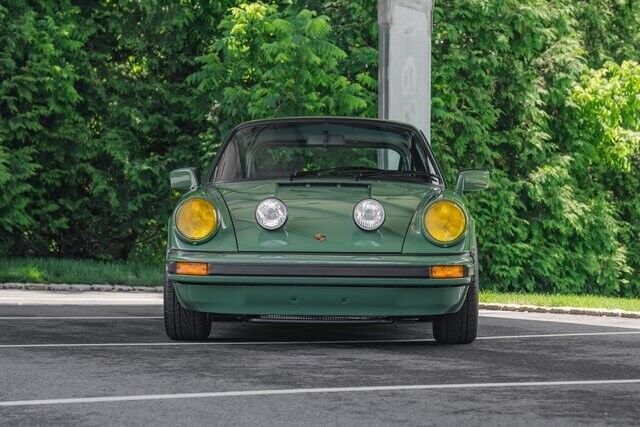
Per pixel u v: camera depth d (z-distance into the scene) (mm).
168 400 8250
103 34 27750
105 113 27500
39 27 26078
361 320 11344
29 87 25391
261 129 12445
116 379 9195
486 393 8664
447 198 11312
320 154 12195
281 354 10828
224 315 11508
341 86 25141
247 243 11008
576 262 28547
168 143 28328
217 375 9445
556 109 28906
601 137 28562
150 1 26688
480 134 26812
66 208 27344
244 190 11445
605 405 8211
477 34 27219
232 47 25047
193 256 10992
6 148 25141
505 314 16531
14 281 22031
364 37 26969
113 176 27484
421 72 21266
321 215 11094
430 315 11180
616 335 13141
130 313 15398
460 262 11031
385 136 12422
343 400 8281
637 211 30172
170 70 27844
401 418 7625
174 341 11914
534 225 27906
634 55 31094
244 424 7402
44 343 11594
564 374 9766
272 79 24844
